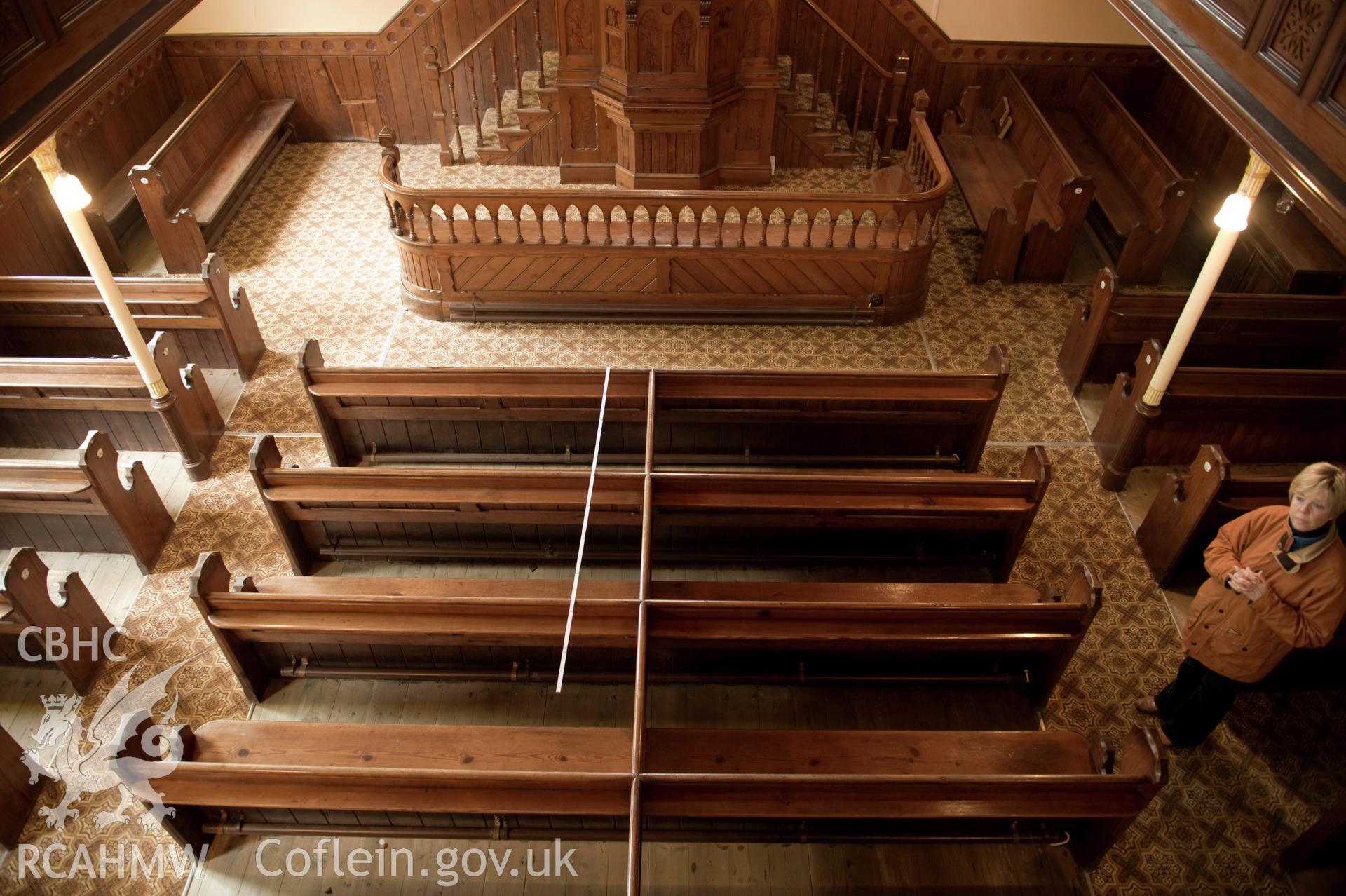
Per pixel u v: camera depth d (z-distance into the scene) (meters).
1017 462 6.76
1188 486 5.50
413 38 9.94
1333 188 3.43
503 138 9.80
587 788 3.83
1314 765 4.96
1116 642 5.56
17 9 3.83
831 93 10.55
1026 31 9.92
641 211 9.04
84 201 5.20
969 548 5.82
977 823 4.38
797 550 5.83
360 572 5.87
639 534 5.72
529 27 9.95
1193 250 8.98
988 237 8.23
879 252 7.55
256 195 9.59
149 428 6.49
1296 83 3.76
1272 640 4.25
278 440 6.77
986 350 7.80
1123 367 7.30
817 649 4.85
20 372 6.02
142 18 4.77
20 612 4.68
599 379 5.96
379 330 7.85
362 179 9.92
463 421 6.28
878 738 4.23
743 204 7.27
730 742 4.20
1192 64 4.57
